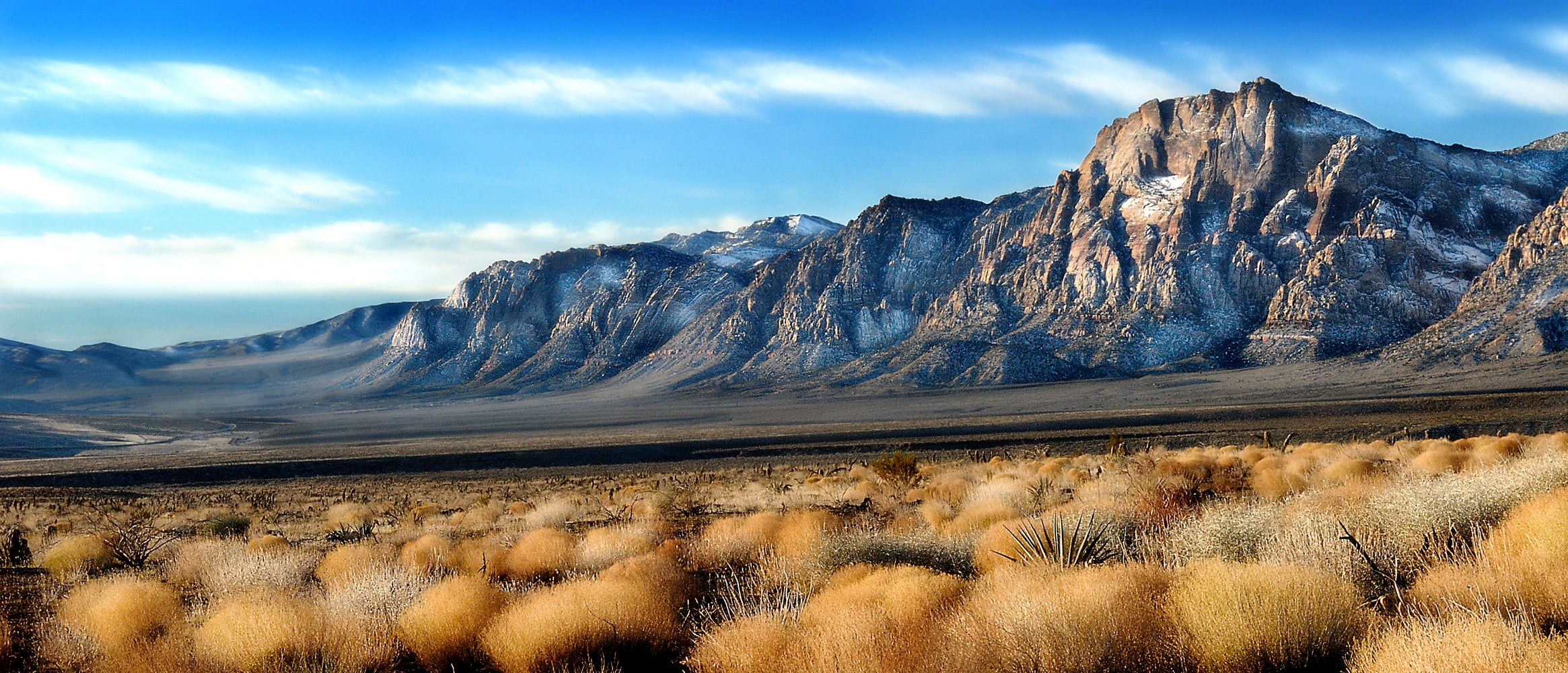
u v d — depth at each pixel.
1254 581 6.19
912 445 88.38
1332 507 10.14
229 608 9.00
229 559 14.41
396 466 88.75
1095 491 19.00
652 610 8.59
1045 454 58.66
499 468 86.06
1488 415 82.31
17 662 9.26
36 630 10.81
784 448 91.50
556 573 13.85
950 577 8.90
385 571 11.03
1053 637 6.16
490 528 24.27
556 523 23.00
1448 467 18.92
